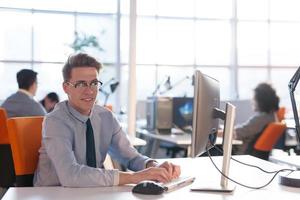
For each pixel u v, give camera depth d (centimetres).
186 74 775
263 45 803
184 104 471
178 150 558
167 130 456
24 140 189
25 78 383
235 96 780
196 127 156
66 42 737
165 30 769
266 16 803
